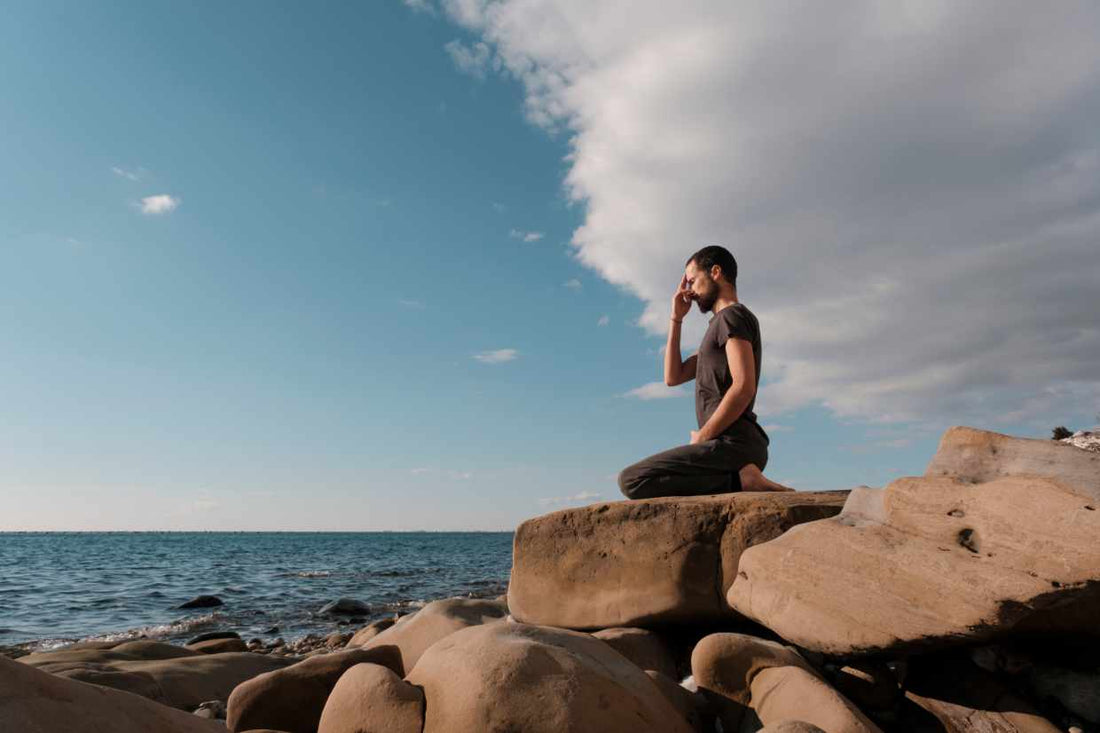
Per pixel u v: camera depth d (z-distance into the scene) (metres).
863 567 2.81
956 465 2.79
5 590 18.56
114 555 46.78
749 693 2.75
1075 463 2.46
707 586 3.57
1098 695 2.55
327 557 43.28
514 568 4.06
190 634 10.78
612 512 3.87
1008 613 2.39
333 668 3.17
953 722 2.64
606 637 3.48
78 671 4.80
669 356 4.96
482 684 2.28
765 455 4.25
